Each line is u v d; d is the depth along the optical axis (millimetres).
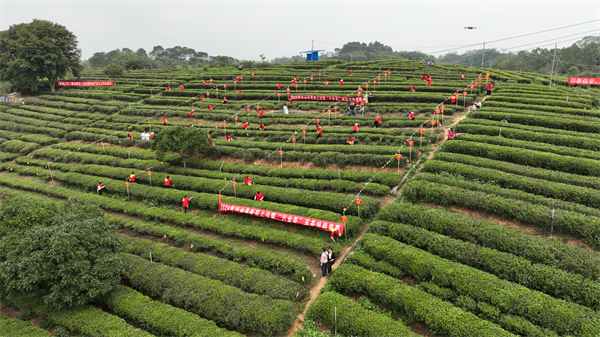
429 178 24719
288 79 59844
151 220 26141
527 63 100375
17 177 36844
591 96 41844
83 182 32250
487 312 14320
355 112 42406
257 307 15750
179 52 168875
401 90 49000
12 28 61781
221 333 14680
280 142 36188
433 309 14508
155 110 49406
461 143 28719
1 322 16156
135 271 18969
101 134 44000
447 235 19484
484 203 21000
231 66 78750
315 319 15953
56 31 61562
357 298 16922
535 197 21062
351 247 20469
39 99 60938
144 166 34219
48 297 15375
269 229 22531
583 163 23938
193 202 26672
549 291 15234
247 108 45594
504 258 16531
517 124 32531
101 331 15156
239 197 26922
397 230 19781
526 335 13297
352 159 29719
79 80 70938
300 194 25266
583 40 126562
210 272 18734
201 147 34312
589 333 12648
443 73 56875
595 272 15188
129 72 81688
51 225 17422
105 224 18734
